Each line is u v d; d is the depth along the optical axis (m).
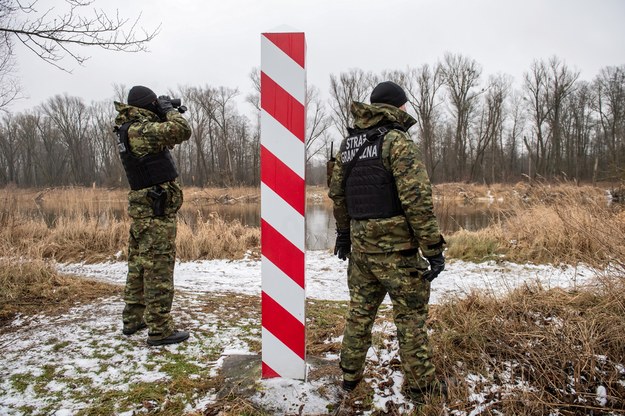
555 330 2.96
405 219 2.24
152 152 3.12
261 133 2.52
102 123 59.22
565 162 50.19
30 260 5.16
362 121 2.38
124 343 3.26
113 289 4.84
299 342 2.58
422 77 48.91
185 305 4.30
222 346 3.23
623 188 6.41
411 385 2.36
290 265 2.55
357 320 2.44
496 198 27.72
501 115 50.84
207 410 2.37
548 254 6.27
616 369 2.58
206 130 55.69
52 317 3.82
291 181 2.52
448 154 56.44
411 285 2.27
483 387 2.55
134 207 3.20
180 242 7.39
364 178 2.30
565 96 48.34
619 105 47.44
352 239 2.40
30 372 2.79
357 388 2.56
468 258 6.60
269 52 2.48
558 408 2.37
